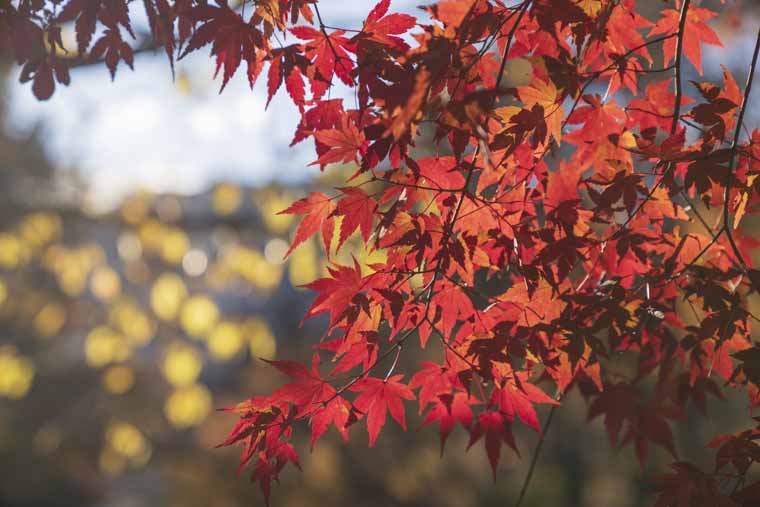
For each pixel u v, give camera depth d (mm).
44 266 4320
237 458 4766
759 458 1434
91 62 1686
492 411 1519
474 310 1487
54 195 4133
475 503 4609
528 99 1434
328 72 1492
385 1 1455
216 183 3709
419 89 1345
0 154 4328
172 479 4820
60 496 5102
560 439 4695
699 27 1564
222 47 1483
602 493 4344
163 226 3914
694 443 4039
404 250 1466
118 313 4098
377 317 1477
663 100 1556
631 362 2371
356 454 4691
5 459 5039
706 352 1545
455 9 1434
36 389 5012
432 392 1501
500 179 1482
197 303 3807
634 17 1512
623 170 1477
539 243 1495
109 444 4570
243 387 5273
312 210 1487
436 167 1462
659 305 1508
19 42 1556
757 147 1476
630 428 1638
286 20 1500
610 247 1531
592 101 1498
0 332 4902
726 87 1511
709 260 1543
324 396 1485
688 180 1454
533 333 1477
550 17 1431
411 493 4617
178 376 3959
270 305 5445
